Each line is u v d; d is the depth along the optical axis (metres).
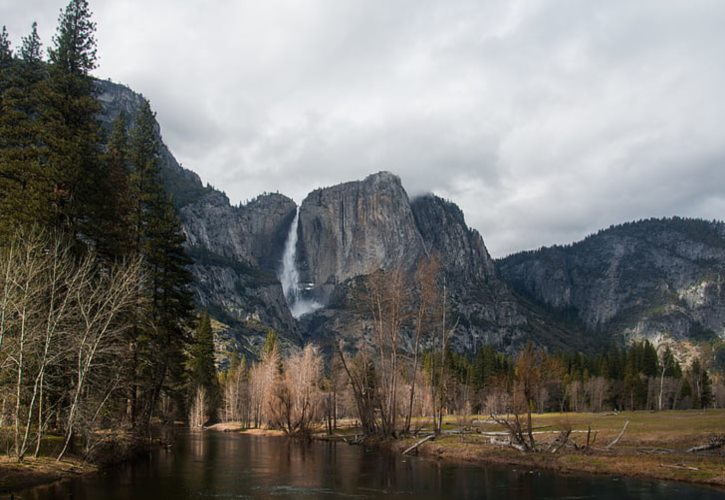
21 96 38.66
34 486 26.86
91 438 36.12
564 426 48.19
